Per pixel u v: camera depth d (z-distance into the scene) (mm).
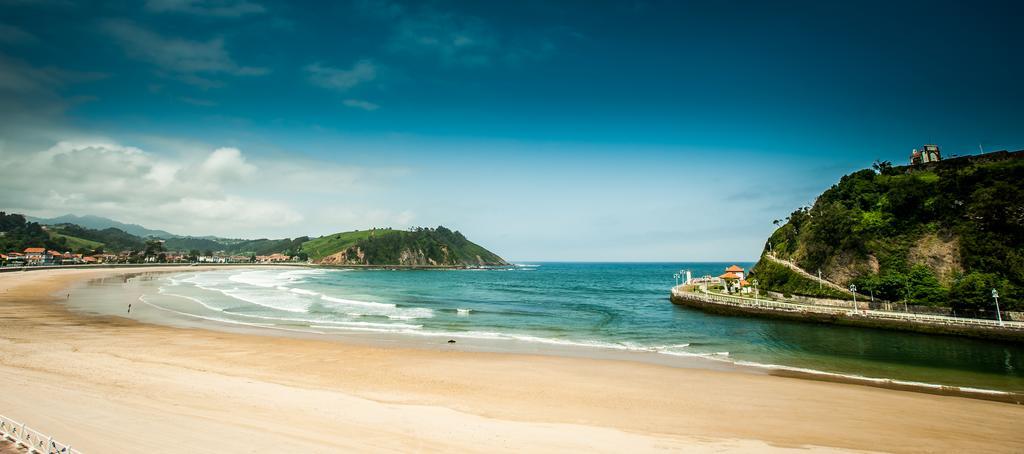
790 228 61844
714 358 26156
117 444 10195
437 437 11930
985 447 12641
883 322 37156
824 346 30438
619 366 23297
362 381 18844
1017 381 21578
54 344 23844
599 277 151125
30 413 11906
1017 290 35469
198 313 41062
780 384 19891
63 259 150875
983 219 40000
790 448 12062
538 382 19594
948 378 22125
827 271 49188
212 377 17953
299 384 17859
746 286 62375
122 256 185750
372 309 48625
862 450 12125
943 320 34688
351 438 11477
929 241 43531
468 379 19812
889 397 17891
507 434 12430
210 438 10867
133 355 22078
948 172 44938
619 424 13930
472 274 172000
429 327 36594
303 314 42781
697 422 14367
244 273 139625
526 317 44688
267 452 10203
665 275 168000
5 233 177250
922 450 12297
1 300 43594
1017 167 40031
